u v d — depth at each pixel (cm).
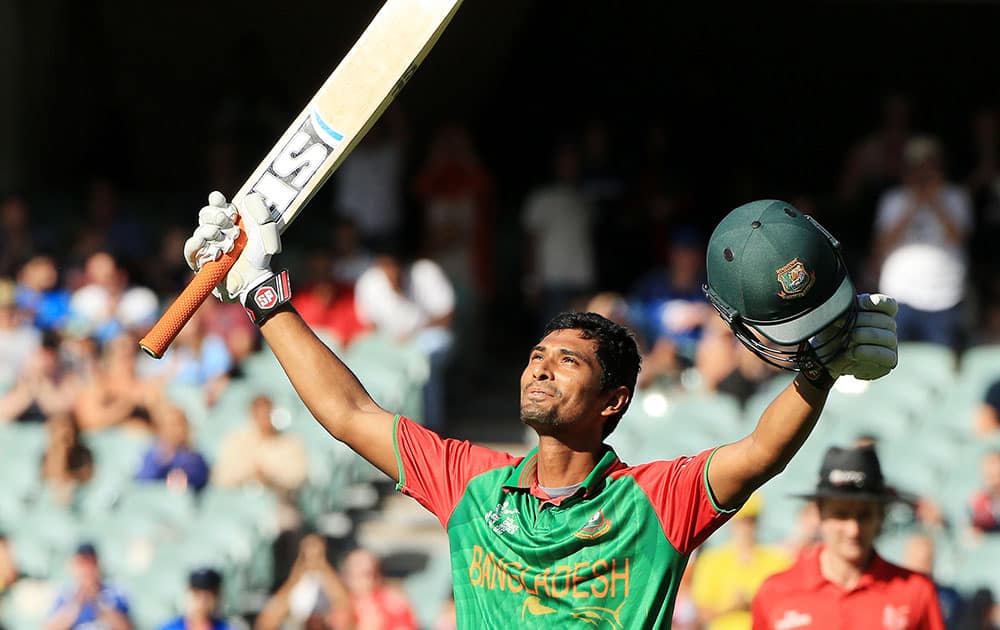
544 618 1125
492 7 5959
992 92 6291
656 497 1121
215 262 1185
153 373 4056
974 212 4647
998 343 4222
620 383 1161
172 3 5906
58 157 5662
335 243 4650
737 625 2750
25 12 5459
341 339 4150
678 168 4994
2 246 4688
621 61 6397
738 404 3791
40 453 3822
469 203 4712
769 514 3309
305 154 1195
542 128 6372
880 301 1034
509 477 1177
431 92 6125
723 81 6406
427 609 3234
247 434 3616
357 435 1214
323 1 5972
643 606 1110
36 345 4272
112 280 4362
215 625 2972
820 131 6406
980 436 3541
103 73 5872
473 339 4725
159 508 3525
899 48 6350
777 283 1021
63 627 3145
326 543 3634
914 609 1694
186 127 6044
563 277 4534
